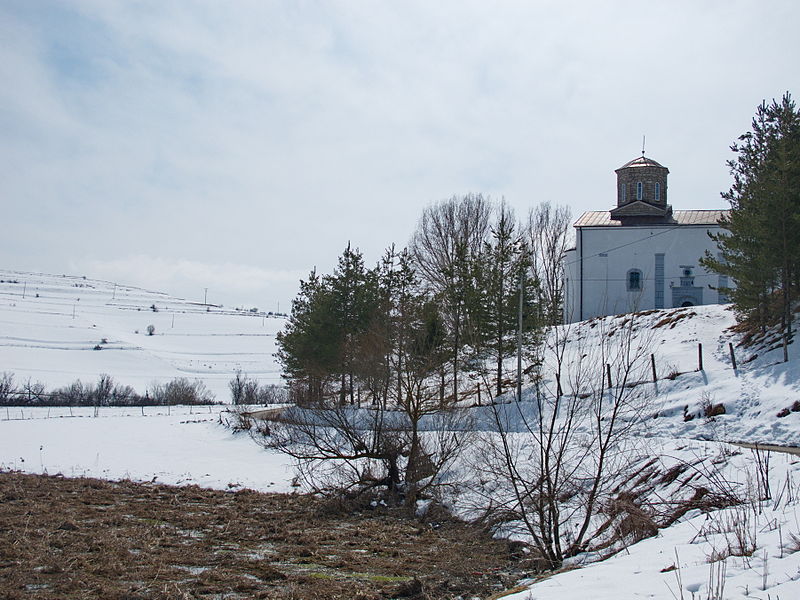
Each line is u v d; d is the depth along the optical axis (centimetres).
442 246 6025
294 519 2273
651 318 4766
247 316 17988
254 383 8288
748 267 3516
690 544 1203
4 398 6725
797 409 2573
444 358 2991
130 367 10325
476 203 6153
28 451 3731
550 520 1510
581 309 5994
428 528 2131
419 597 1319
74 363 10050
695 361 3716
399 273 4928
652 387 3434
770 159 3556
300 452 3002
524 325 4125
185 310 17888
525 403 3669
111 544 1727
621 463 1997
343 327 4709
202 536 1941
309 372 4416
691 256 5847
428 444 2523
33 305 15212
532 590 1023
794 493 1394
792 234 3316
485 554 1727
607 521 1588
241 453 3572
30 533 1836
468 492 2177
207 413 5697
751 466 1672
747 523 1179
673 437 2738
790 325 3509
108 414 5556
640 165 6309
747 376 3159
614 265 5978
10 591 1259
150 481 3070
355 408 2906
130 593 1270
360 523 2214
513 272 4366
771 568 906
